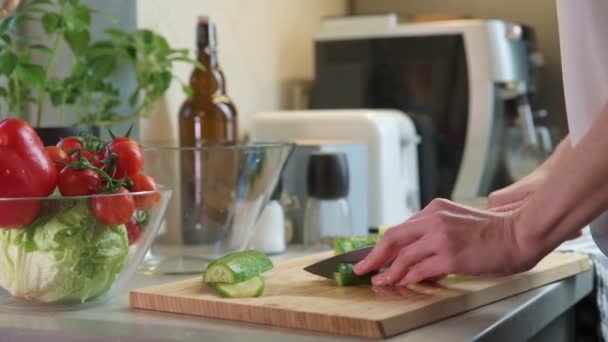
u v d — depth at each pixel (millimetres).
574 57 890
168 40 1663
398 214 1798
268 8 2037
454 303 833
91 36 1471
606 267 1144
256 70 1987
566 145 1069
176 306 849
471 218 828
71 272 845
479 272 818
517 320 857
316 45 2102
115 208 842
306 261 1081
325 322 760
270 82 2049
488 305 886
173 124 1671
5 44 1308
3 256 848
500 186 2014
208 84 1513
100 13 1435
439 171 1968
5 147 815
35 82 1167
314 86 2105
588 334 1210
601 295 1146
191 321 815
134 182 888
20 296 859
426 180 1979
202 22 1507
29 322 826
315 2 2285
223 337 752
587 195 751
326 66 2088
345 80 2062
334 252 1132
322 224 1361
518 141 2021
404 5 2465
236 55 1900
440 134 1963
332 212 1361
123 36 1392
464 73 1931
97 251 853
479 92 1918
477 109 1921
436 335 752
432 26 1961
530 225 780
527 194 1038
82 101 1359
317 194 1355
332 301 818
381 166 1731
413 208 1884
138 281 1057
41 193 830
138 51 1397
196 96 1515
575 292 1064
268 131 1828
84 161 851
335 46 2076
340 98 2070
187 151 1107
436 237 830
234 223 1141
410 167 1876
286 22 2125
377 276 885
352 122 1743
